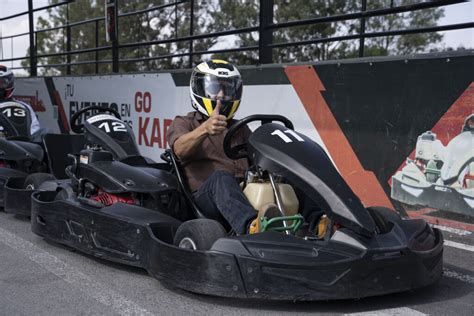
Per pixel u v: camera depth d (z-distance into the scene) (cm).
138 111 828
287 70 604
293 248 298
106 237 380
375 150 535
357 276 292
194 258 313
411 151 510
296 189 357
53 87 1034
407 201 516
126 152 525
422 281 310
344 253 295
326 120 571
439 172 492
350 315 300
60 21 2158
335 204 309
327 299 293
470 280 364
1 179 573
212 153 394
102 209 390
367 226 299
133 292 340
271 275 293
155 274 336
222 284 303
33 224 462
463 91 473
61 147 582
